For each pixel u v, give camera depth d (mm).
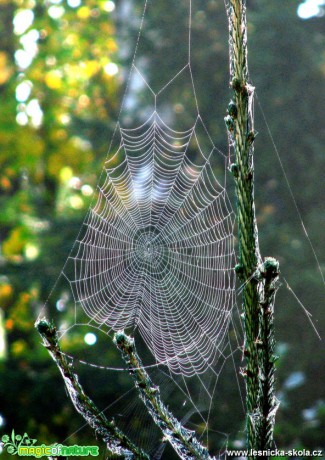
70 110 36344
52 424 24281
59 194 37281
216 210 18766
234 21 6848
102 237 15070
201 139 26625
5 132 36375
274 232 24766
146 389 6719
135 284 15164
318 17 28031
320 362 23031
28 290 28422
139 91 28578
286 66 26688
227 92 27219
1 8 37531
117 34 32875
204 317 14891
